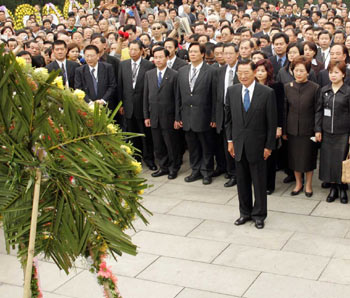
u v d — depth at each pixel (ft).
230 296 19.08
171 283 20.12
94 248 13.39
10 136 11.78
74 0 66.59
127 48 36.60
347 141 26.07
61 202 12.40
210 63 34.17
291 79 29.27
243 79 23.49
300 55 29.09
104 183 12.53
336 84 26.03
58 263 12.90
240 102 23.76
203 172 30.86
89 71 32.17
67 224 12.51
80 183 12.45
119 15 54.39
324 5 64.28
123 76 32.99
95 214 12.64
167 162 32.37
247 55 29.32
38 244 12.47
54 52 32.78
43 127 11.84
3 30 46.96
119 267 21.31
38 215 12.46
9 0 65.87
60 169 12.10
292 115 27.12
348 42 33.17
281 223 24.82
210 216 25.99
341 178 25.85
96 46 32.65
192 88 30.04
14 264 22.09
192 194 29.07
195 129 30.09
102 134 12.18
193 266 21.29
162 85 30.99
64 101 11.78
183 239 23.61
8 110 11.46
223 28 37.47
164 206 27.40
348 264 20.94
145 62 32.99
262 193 24.29
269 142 23.67
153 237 23.89
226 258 21.80
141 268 21.24
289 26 48.55
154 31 41.19
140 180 12.92
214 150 31.17
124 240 12.99
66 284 20.33
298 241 22.99
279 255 21.85
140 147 34.14
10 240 12.44
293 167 27.50
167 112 31.12
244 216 24.95
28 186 11.74
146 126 32.32
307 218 25.27
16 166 11.78
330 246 22.44
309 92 26.73
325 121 26.40
